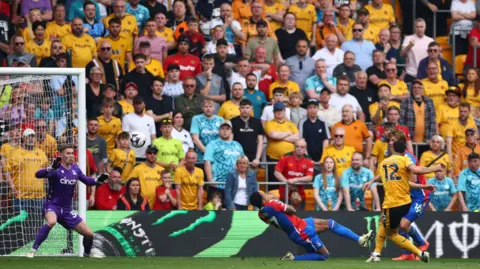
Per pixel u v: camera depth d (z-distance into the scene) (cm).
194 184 4956
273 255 4734
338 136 5253
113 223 4625
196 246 4688
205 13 6519
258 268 3359
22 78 4591
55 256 4356
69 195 4094
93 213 4616
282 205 3978
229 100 5794
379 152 5469
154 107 5578
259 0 6669
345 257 4772
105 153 5091
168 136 5234
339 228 4109
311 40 6631
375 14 6738
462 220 4928
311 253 4059
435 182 5172
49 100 4644
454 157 5788
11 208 4484
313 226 4044
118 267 3400
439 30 7200
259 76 6022
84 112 4547
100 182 4125
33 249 4091
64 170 4066
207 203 5000
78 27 5869
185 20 6475
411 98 5803
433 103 5844
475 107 6131
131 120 5316
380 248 4075
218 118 5453
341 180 4981
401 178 3966
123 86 5716
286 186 5078
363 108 5941
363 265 3600
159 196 4859
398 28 6688
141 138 5266
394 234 4025
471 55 6819
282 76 5925
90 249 4262
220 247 4703
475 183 5175
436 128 5834
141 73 5675
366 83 6003
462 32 6994
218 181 5181
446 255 4891
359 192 4981
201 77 5834
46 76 4612
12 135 4525
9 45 5947
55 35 6003
